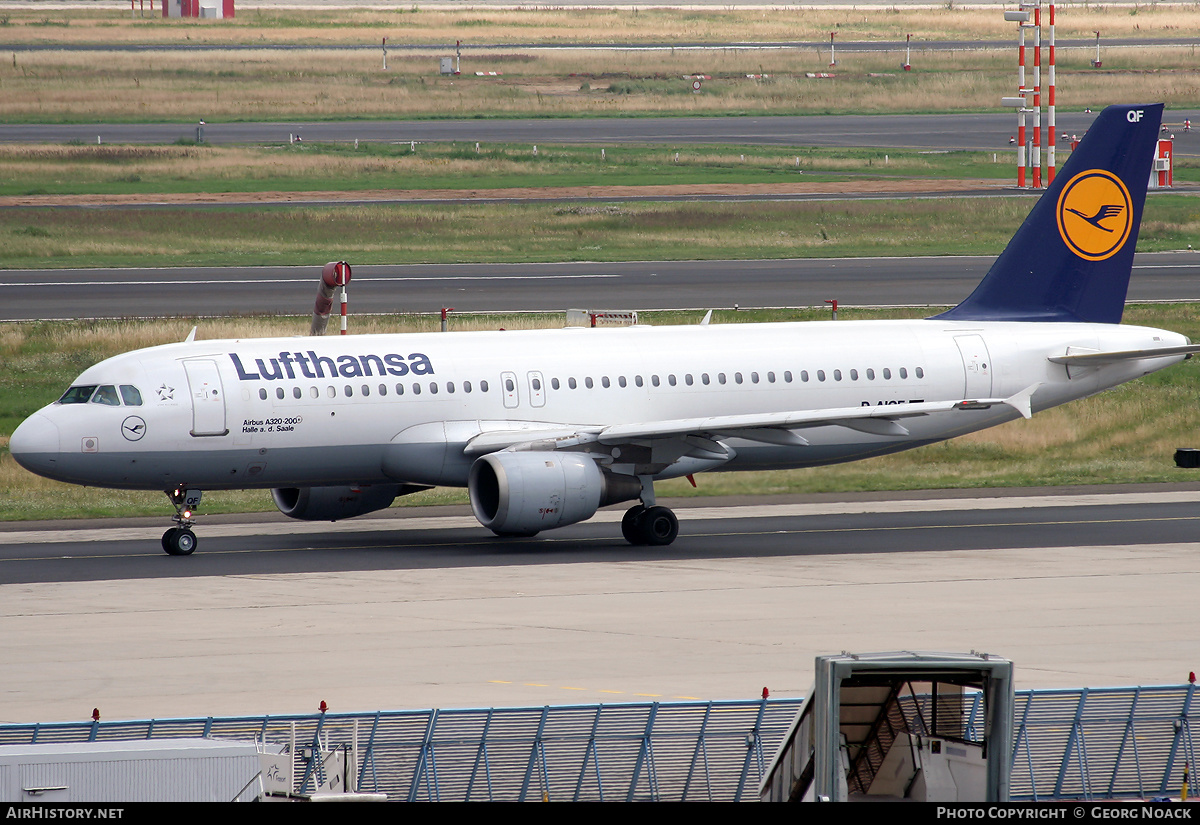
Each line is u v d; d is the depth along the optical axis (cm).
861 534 16525
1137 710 8612
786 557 15100
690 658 10744
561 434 15925
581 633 11588
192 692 9838
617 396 16775
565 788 7888
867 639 11312
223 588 13475
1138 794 8150
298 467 15800
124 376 15375
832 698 6388
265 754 6919
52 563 14875
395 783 7819
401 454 16025
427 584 13662
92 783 6612
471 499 15600
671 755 8100
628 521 16050
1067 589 13262
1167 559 14712
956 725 6900
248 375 15575
